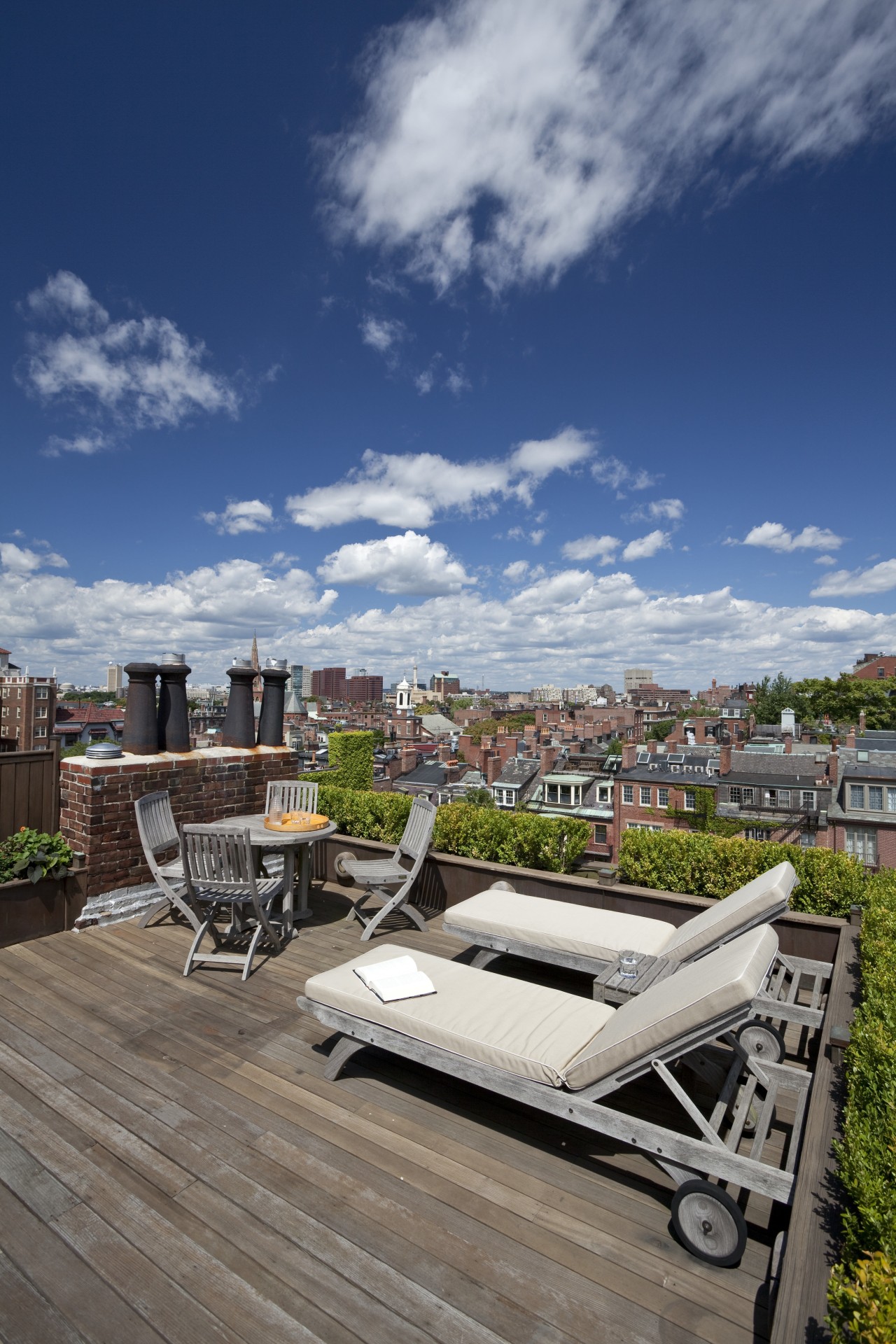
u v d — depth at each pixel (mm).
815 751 38938
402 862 5488
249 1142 2244
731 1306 1637
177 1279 1672
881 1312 958
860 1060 1757
